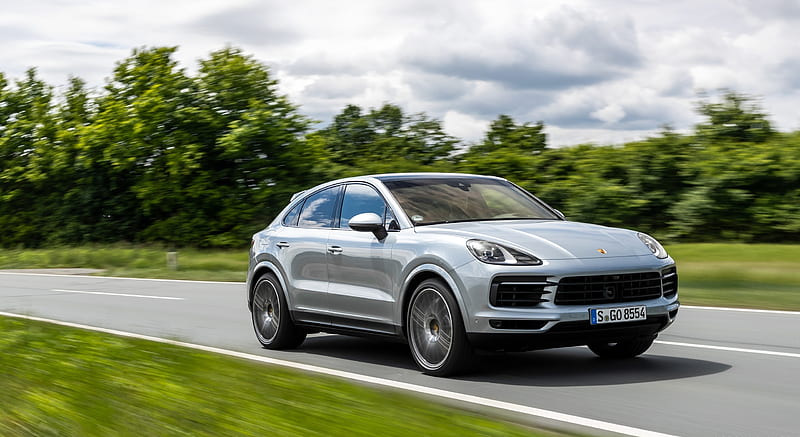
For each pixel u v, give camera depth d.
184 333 9.89
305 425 4.24
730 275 13.89
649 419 5.18
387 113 33.75
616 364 7.12
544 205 7.73
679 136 22.58
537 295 6.10
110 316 11.88
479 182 7.83
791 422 5.09
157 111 30.25
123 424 4.29
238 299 13.82
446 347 6.53
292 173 30.66
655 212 22.30
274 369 6.07
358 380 6.56
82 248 31.20
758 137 22.39
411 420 4.39
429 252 6.62
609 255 6.34
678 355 7.54
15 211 35.31
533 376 6.63
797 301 11.55
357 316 7.40
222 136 30.39
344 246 7.55
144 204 30.84
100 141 30.97
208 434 4.07
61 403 4.82
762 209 20.27
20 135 34.50
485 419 4.53
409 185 7.54
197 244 30.42
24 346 7.29
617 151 23.31
